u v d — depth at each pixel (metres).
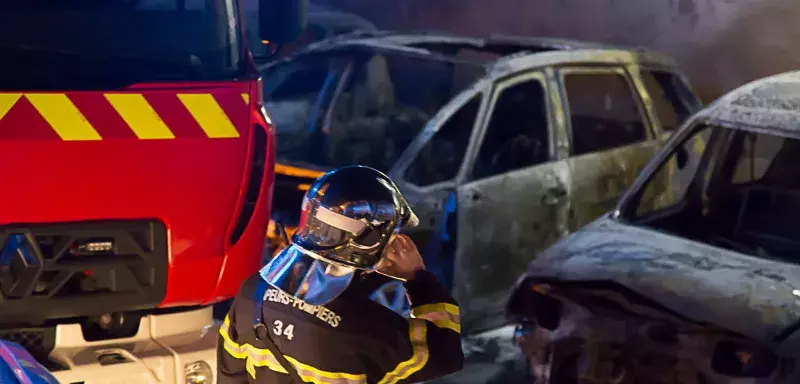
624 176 6.31
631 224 4.81
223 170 3.77
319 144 6.36
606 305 4.01
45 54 3.57
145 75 3.74
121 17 3.69
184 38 3.84
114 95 3.60
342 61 6.88
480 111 5.80
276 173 5.70
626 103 6.74
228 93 3.80
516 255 5.75
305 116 6.61
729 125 4.71
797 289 3.87
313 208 2.84
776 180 5.00
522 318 4.37
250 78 3.91
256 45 7.10
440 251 5.45
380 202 2.80
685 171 5.62
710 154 4.98
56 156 3.50
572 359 4.11
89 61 3.64
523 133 5.99
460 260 5.51
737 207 4.98
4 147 3.43
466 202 5.53
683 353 3.79
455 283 5.50
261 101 3.99
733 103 4.82
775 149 6.43
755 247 4.79
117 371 3.60
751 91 4.87
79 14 3.63
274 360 2.84
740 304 3.76
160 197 3.66
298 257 2.86
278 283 2.85
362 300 2.77
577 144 6.33
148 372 3.65
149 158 3.63
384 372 2.80
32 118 3.48
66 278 3.56
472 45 6.84
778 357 3.61
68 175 3.52
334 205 2.79
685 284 3.92
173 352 3.74
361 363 2.76
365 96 6.61
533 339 4.28
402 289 2.82
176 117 3.68
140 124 3.62
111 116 3.58
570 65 6.40
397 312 2.78
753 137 5.12
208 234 3.76
